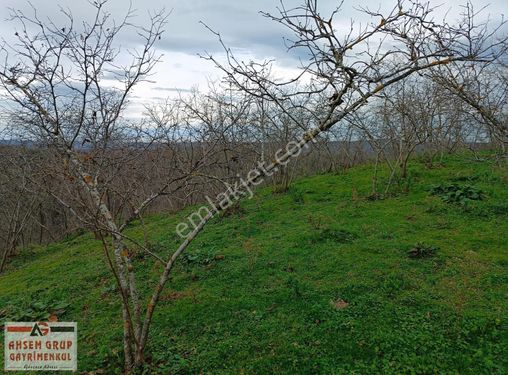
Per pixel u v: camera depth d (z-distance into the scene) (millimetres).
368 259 6340
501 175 10312
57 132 3951
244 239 8266
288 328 4730
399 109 10250
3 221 16359
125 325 4125
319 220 8523
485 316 4504
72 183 3986
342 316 4824
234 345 4520
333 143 16203
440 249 6555
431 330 4375
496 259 6094
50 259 10898
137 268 7383
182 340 4797
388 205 9398
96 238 11898
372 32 3314
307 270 6254
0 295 8102
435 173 11789
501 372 3682
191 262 7152
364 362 4016
